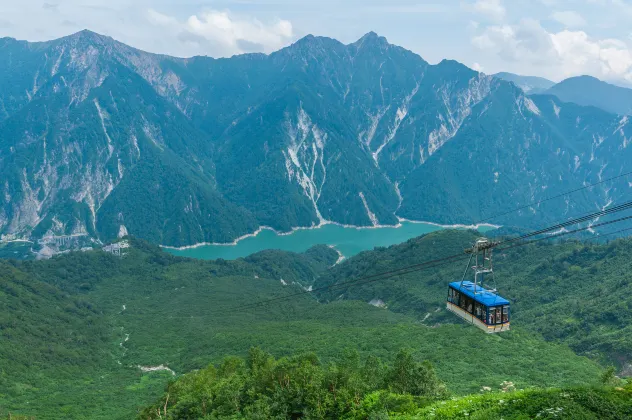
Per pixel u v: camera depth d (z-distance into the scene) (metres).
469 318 68.81
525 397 46.47
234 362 90.81
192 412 72.88
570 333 165.12
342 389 59.47
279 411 60.00
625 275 190.12
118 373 165.38
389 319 197.62
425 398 58.69
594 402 41.75
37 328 192.50
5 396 136.88
